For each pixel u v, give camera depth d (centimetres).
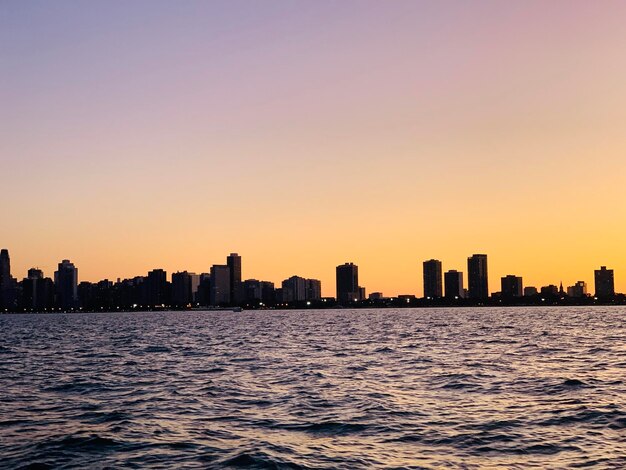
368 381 4031
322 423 2670
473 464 1989
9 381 4350
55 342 9812
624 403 2995
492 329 12412
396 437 2386
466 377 4131
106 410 3075
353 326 15362
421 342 8269
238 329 14412
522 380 3938
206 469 1984
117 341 9806
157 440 2388
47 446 2308
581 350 6494
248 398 3394
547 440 2283
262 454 2144
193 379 4319
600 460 1998
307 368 4938
